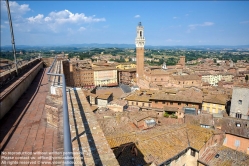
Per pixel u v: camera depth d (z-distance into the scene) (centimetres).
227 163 2980
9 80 1441
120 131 3625
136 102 6962
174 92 7544
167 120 4791
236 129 4050
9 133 835
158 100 6525
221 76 15925
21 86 1479
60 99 1185
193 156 3083
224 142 4094
